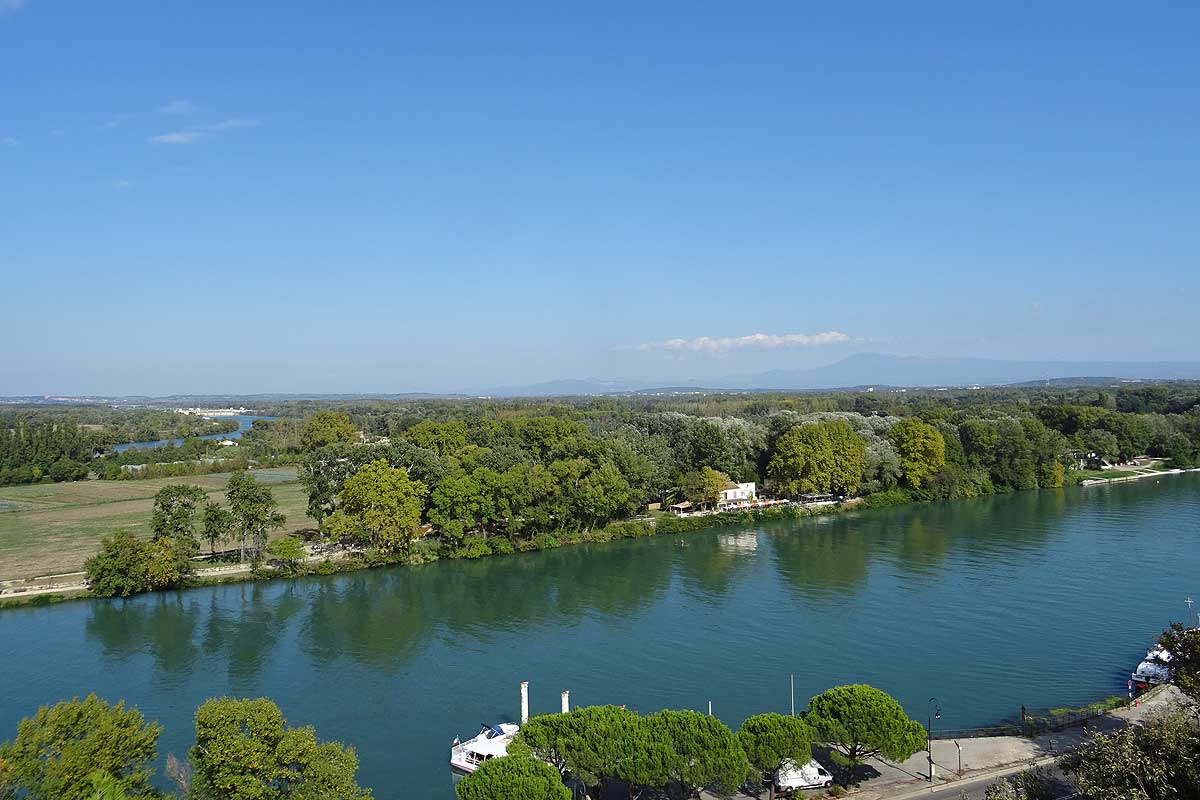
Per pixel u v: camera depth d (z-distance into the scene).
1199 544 139.00
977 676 81.25
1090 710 70.19
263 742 48.19
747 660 87.12
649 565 135.50
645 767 52.31
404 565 139.62
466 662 89.44
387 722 74.25
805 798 54.75
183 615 110.94
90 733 45.97
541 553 148.62
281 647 96.38
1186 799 37.06
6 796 42.50
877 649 89.69
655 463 186.50
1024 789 45.94
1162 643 58.81
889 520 171.12
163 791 58.31
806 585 117.69
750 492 191.25
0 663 91.44
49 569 133.12
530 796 46.22
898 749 54.75
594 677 83.38
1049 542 142.88
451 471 165.12
